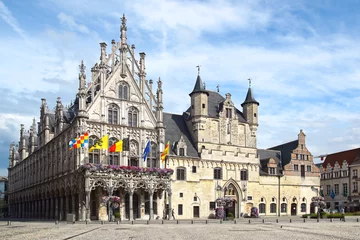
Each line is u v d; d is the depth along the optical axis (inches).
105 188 2438.5
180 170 2940.5
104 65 2689.5
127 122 2728.8
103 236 1348.4
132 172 2541.8
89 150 2536.9
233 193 3198.8
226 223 2223.2
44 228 1780.3
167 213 2753.4
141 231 1569.9
